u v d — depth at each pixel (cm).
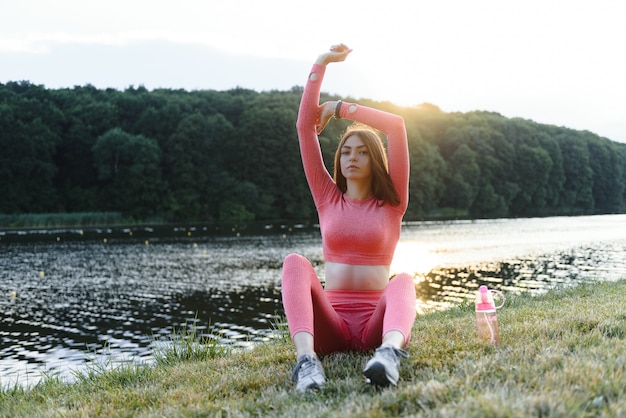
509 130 9738
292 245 3916
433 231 5112
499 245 3747
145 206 6769
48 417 340
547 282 2206
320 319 359
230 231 5312
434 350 381
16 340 1509
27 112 6838
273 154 7356
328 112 405
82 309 1902
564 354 329
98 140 6850
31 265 2966
